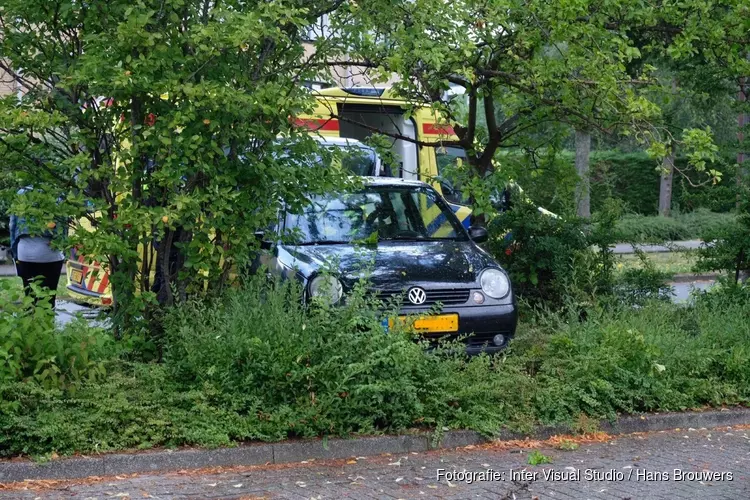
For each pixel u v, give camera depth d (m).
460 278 9.23
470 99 12.20
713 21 11.52
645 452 7.91
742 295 11.82
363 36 9.49
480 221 13.38
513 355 8.93
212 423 7.22
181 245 8.29
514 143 12.77
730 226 12.53
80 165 7.74
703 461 7.64
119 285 8.24
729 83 13.83
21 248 11.44
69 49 8.45
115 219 8.10
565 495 6.52
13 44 8.27
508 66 11.44
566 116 11.87
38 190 8.15
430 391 7.98
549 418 8.41
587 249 12.21
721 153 12.55
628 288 12.15
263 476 6.75
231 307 8.13
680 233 28.08
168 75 7.88
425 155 15.75
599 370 8.88
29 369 7.11
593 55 10.62
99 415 6.89
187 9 8.30
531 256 11.88
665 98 12.09
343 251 9.48
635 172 36.53
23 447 6.66
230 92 7.82
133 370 7.69
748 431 8.92
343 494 6.34
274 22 8.22
